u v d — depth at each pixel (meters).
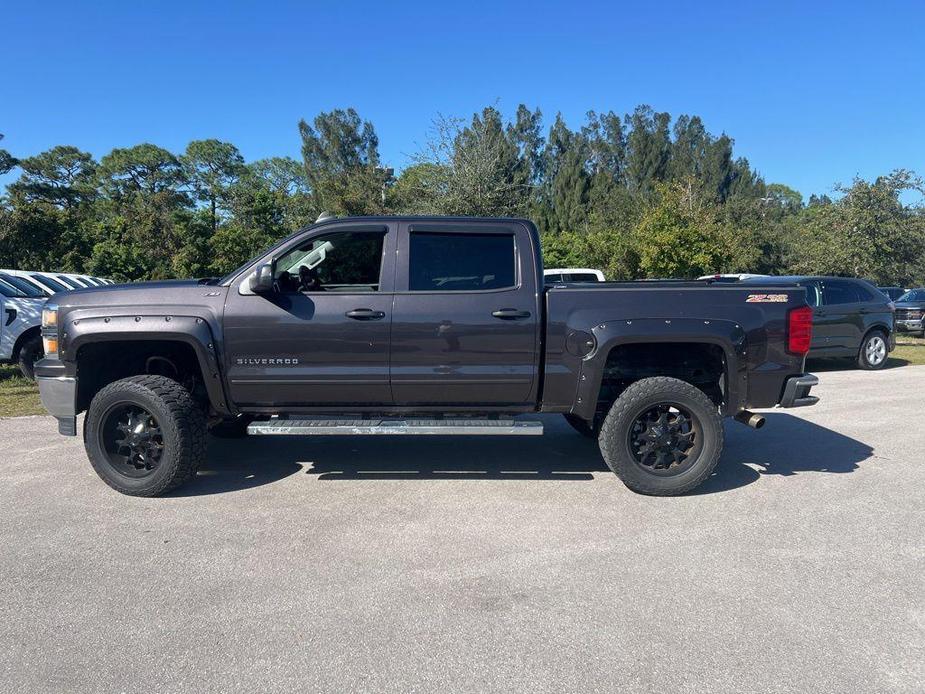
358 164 61.19
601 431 4.91
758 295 4.92
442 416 5.17
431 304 4.83
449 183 25.64
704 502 4.75
